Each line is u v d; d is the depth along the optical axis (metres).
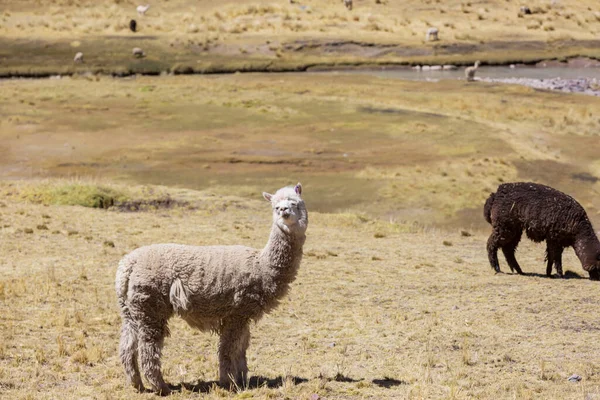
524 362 20.16
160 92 102.62
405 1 176.38
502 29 159.25
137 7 167.00
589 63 140.75
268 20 157.75
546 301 26.16
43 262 31.06
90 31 145.75
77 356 19.72
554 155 68.50
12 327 22.14
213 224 41.41
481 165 64.19
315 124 82.69
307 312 25.28
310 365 20.02
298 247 17.55
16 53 130.25
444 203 55.06
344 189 58.34
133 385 17.50
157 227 39.88
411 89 107.44
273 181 60.91
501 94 102.62
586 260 29.42
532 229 30.50
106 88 105.88
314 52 141.00
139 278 16.92
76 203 45.59
